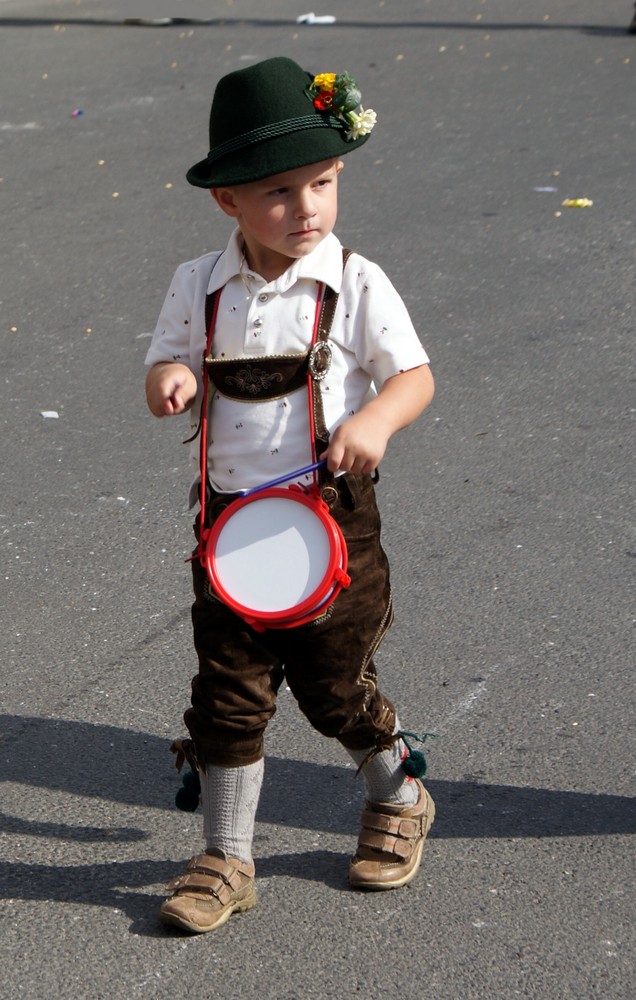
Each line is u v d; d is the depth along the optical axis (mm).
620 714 6406
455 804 5793
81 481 9055
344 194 15008
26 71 21875
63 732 6414
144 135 17828
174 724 6480
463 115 18141
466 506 8562
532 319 11516
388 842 5258
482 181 15297
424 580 7699
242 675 4832
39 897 5293
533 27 23906
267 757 6172
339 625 4812
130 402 10289
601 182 15062
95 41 24047
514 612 7344
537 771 6012
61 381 10680
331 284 4730
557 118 17812
